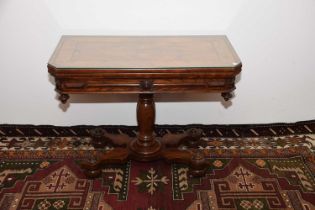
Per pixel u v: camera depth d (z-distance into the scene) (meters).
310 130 2.35
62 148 2.20
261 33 2.04
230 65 1.58
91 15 1.95
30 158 2.10
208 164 1.94
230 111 2.31
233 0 1.93
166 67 1.56
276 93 2.26
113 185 1.90
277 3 1.95
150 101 1.90
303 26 2.03
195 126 2.33
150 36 1.98
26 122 2.31
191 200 1.79
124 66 1.56
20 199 1.78
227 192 1.85
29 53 2.05
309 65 2.17
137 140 2.05
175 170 2.02
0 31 1.97
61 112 2.27
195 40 1.92
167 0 1.91
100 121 2.31
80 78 1.55
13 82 2.15
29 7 1.91
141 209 1.73
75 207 1.74
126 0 1.90
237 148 2.21
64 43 1.83
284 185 1.89
